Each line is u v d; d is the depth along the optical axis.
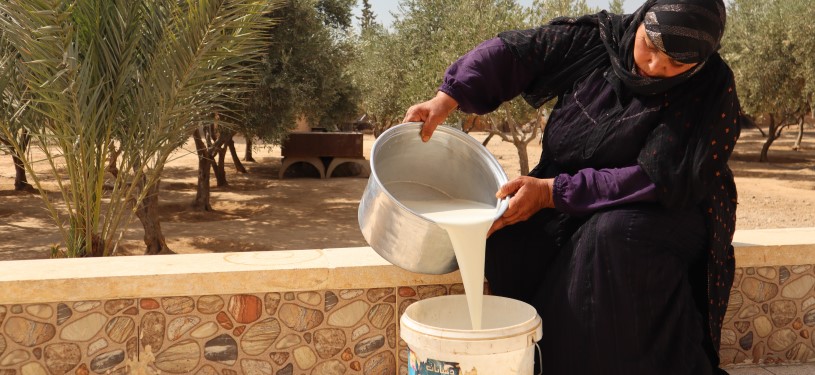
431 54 15.97
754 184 20.44
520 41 2.61
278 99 13.35
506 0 14.29
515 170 23.98
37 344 2.64
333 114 18.28
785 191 18.83
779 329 3.16
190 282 2.68
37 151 22.80
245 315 2.76
